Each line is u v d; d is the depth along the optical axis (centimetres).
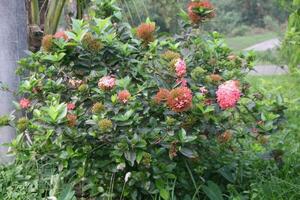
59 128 256
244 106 307
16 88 361
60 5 398
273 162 348
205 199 308
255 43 1775
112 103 263
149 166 269
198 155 294
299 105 562
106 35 296
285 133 439
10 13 356
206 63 321
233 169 328
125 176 276
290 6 582
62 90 302
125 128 262
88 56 289
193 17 330
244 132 305
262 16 1906
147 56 298
